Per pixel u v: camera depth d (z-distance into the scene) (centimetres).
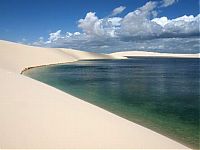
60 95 1869
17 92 1836
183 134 1345
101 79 4072
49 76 4506
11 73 3081
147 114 1806
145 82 3694
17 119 1175
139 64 9175
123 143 995
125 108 1995
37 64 7544
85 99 2366
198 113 1847
